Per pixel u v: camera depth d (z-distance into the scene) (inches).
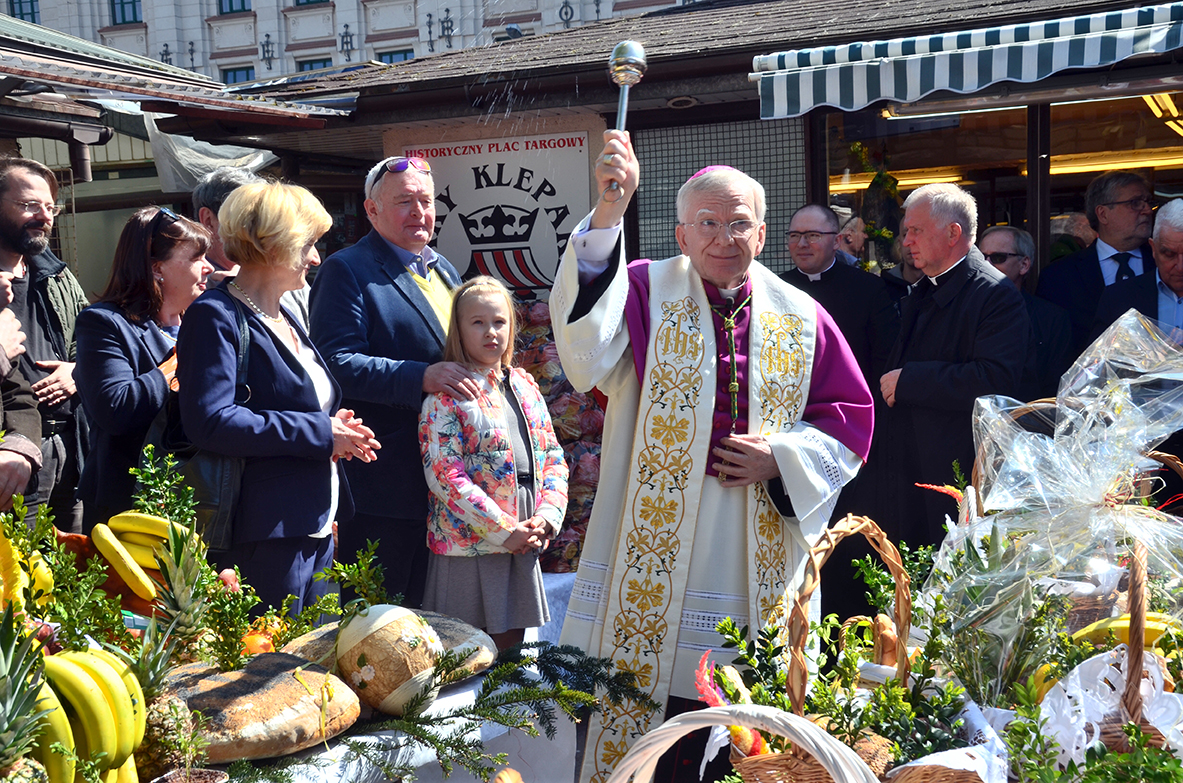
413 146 235.3
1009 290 142.9
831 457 96.2
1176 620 66.7
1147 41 150.3
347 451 100.0
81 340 110.3
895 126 206.1
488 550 114.4
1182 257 150.7
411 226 130.3
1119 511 68.8
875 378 175.3
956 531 77.5
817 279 178.7
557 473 120.9
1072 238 196.9
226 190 142.3
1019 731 55.3
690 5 306.8
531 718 71.2
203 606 64.8
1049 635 65.0
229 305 98.3
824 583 161.6
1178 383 73.9
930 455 144.8
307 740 61.2
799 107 173.0
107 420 106.3
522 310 188.7
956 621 66.2
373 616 70.1
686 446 95.3
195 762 57.6
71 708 52.0
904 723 58.8
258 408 98.3
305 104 223.0
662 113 219.8
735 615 94.9
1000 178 200.5
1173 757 51.3
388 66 275.6
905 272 206.5
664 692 93.5
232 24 1208.2
